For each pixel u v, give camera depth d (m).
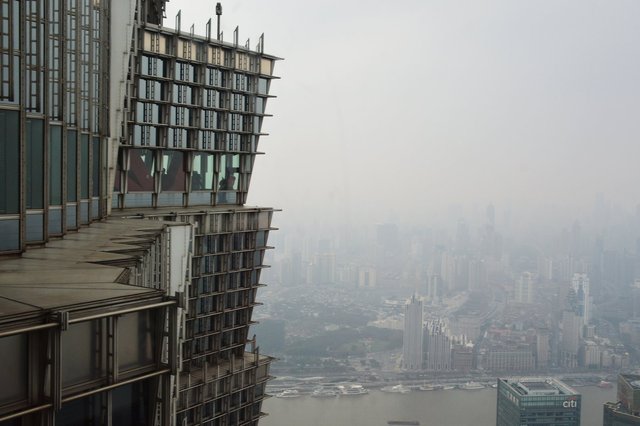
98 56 32.72
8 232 18.42
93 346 9.48
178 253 29.89
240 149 72.94
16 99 19.12
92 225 29.81
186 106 64.56
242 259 73.19
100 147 33.31
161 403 10.38
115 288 10.91
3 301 9.37
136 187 61.25
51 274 13.08
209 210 67.19
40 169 21.17
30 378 8.56
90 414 9.52
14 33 19.16
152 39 60.28
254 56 72.19
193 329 68.00
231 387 71.12
